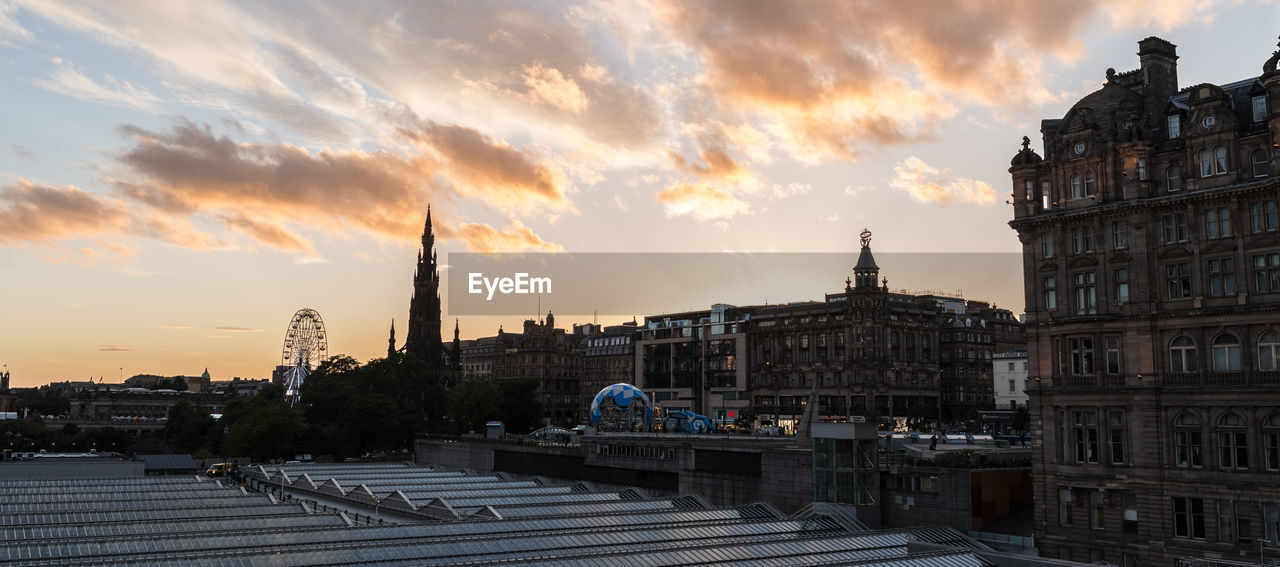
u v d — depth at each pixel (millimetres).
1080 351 83688
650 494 129000
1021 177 89000
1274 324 72188
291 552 71750
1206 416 75562
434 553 75375
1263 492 71625
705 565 71000
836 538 82250
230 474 173750
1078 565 70688
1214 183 77000
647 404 174625
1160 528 77250
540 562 67688
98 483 129375
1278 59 74000
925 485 93375
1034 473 86125
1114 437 81000
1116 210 81875
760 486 109688
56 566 65062
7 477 147875
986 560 76250
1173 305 78500
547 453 155875
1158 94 86312
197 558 68125
